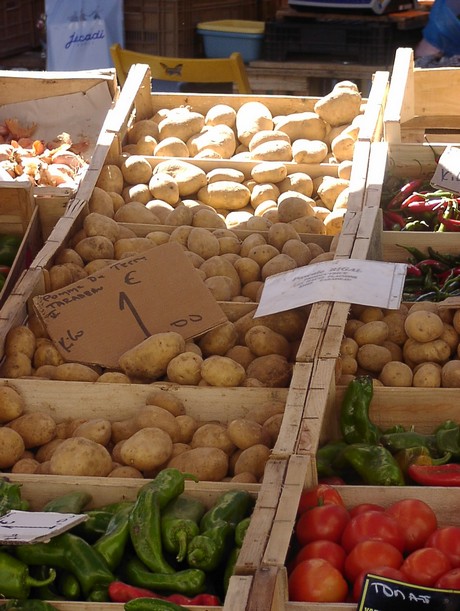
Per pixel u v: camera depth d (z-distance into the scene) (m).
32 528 1.42
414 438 1.71
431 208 2.58
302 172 2.82
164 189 2.68
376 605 1.29
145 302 2.08
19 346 1.99
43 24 4.75
